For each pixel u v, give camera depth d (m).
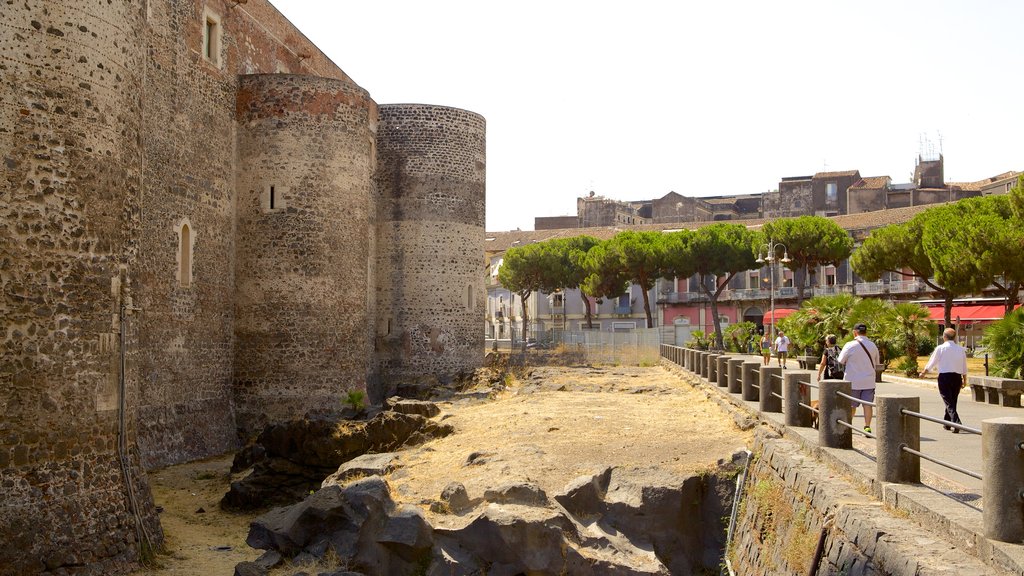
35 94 12.76
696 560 12.82
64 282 12.95
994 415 16.25
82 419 13.09
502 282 67.12
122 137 14.18
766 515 11.02
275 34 31.59
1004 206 37.06
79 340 13.12
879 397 8.41
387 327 38.69
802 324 33.22
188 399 24.59
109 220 13.77
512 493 12.11
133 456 14.33
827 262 54.88
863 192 85.25
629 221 100.75
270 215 27.59
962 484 8.41
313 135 28.03
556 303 77.25
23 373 12.37
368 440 19.78
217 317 26.39
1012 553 5.95
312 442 19.58
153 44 23.02
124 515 13.59
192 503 19.16
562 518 11.78
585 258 62.66
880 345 30.59
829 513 8.44
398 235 38.97
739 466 13.26
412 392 34.94
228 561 14.28
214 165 26.31
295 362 27.45
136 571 13.41
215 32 26.64
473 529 11.45
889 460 8.29
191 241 24.81
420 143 39.25
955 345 13.23
